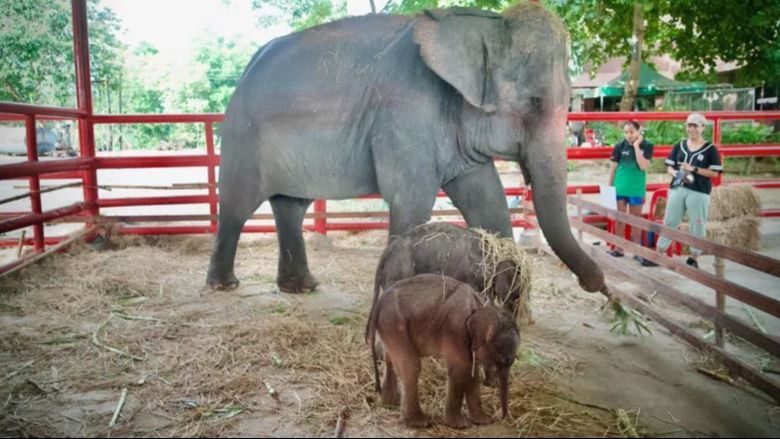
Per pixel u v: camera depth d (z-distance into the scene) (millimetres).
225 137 5746
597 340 4656
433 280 3314
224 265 5957
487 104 4805
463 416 3289
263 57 5680
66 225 9055
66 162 7184
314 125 5297
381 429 3271
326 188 5520
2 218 7887
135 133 23922
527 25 4785
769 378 3580
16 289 5777
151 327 4863
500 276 4070
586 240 8305
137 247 7754
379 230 8781
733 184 7852
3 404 3576
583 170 17844
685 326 4531
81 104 7801
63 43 18031
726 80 21859
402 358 3217
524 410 3477
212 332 4742
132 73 24031
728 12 15250
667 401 3639
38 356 4285
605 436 3213
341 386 3768
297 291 5930
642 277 5027
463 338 3100
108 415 3451
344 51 5305
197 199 8133
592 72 18578
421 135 4949
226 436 3221
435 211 8352
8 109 6109
